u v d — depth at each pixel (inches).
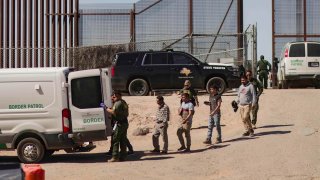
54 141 1691.7
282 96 2655.0
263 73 3097.9
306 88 3243.1
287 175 1392.7
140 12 3339.1
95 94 1702.8
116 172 1504.7
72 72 1702.8
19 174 768.3
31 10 3420.3
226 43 3171.8
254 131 1975.9
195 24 3319.4
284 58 3021.7
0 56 3358.8
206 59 3147.1
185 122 1776.6
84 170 1550.2
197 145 1909.4
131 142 2145.7
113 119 1699.1
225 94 2844.5
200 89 2674.7
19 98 1702.8
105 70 1734.7
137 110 2466.8
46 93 1700.3
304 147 1665.8
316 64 2979.8
